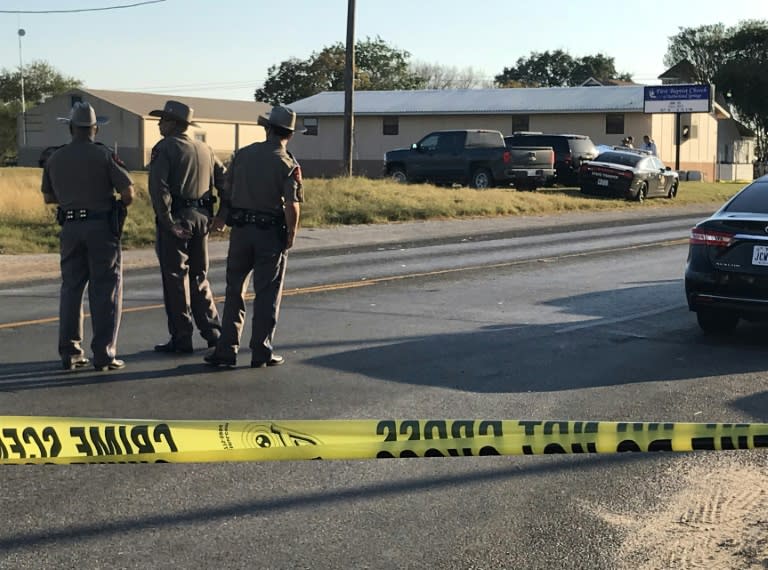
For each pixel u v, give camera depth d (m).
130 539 4.52
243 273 7.92
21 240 17.70
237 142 64.19
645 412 6.71
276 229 7.81
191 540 4.52
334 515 4.84
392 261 15.81
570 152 33.53
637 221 24.95
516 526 4.73
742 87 72.88
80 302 7.84
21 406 6.67
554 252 17.25
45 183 7.77
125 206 7.79
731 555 4.41
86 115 7.59
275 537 4.56
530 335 9.51
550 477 5.45
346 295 12.02
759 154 72.62
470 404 6.87
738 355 8.70
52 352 8.48
